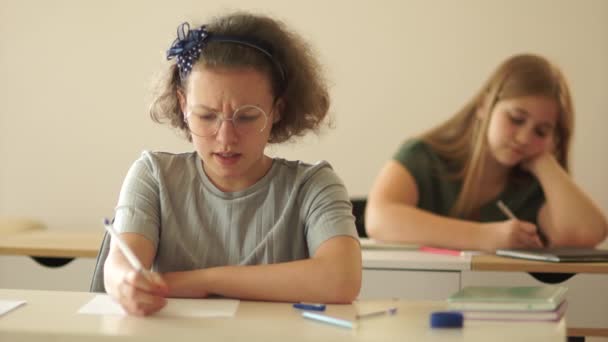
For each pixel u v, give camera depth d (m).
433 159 2.60
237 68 1.39
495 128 2.52
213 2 3.65
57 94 3.71
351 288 1.38
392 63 3.61
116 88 3.69
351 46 3.62
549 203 2.52
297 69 1.52
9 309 1.24
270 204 1.51
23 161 3.75
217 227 1.51
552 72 2.54
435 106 3.60
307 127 1.60
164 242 1.51
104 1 3.68
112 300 1.33
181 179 1.54
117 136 3.70
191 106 1.41
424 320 1.20
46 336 1.11
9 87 3.73
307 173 1.53
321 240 1.46
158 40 3.66
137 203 1.51
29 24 3.71
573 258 2.08
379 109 3.62
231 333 1.10
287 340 1.08
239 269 1.38
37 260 2.35
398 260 2.10
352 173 3.64
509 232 2.30
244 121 1.39
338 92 3.63
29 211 3.76
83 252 2.28
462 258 2.14
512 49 3.55
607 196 3.53
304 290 1.36
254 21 1.47
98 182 3.72
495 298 1.19
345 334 1.10
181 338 1.09
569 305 2.11
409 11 3.59
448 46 3.58
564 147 2.60
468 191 2.56
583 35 3.51
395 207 2.47
